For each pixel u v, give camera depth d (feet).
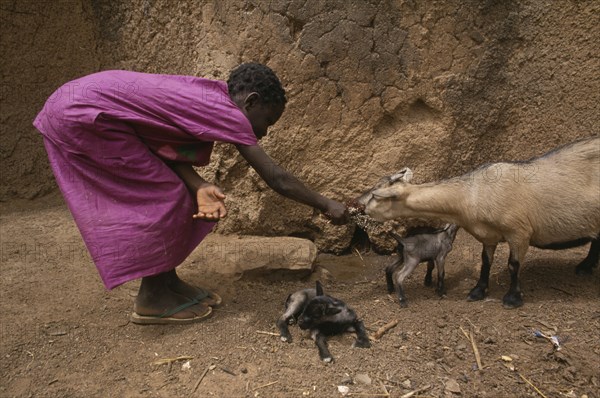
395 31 15.46
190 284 13.82
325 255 17.04
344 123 16.03
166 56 18.51
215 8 15.81
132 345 11.46
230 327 12.03
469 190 12.55
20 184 20.80
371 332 11.87
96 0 19.71
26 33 20.30
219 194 10.89
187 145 11.15
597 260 14.12
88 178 10.85
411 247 13.03
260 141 15.83
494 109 16.49
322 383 10.18
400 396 9.90
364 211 12.98
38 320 12.32
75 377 10.53
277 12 15.28
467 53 15.89
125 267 10.87
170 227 11.09
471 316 12.41
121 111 10.50
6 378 10.57
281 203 16.55
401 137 16.19
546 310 12.54
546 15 16.01
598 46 16.26
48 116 10.70
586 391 10.17
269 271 14.56
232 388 10.08
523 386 10.26
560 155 13.00
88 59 20.59
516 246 12.61
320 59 15.53
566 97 16.66
